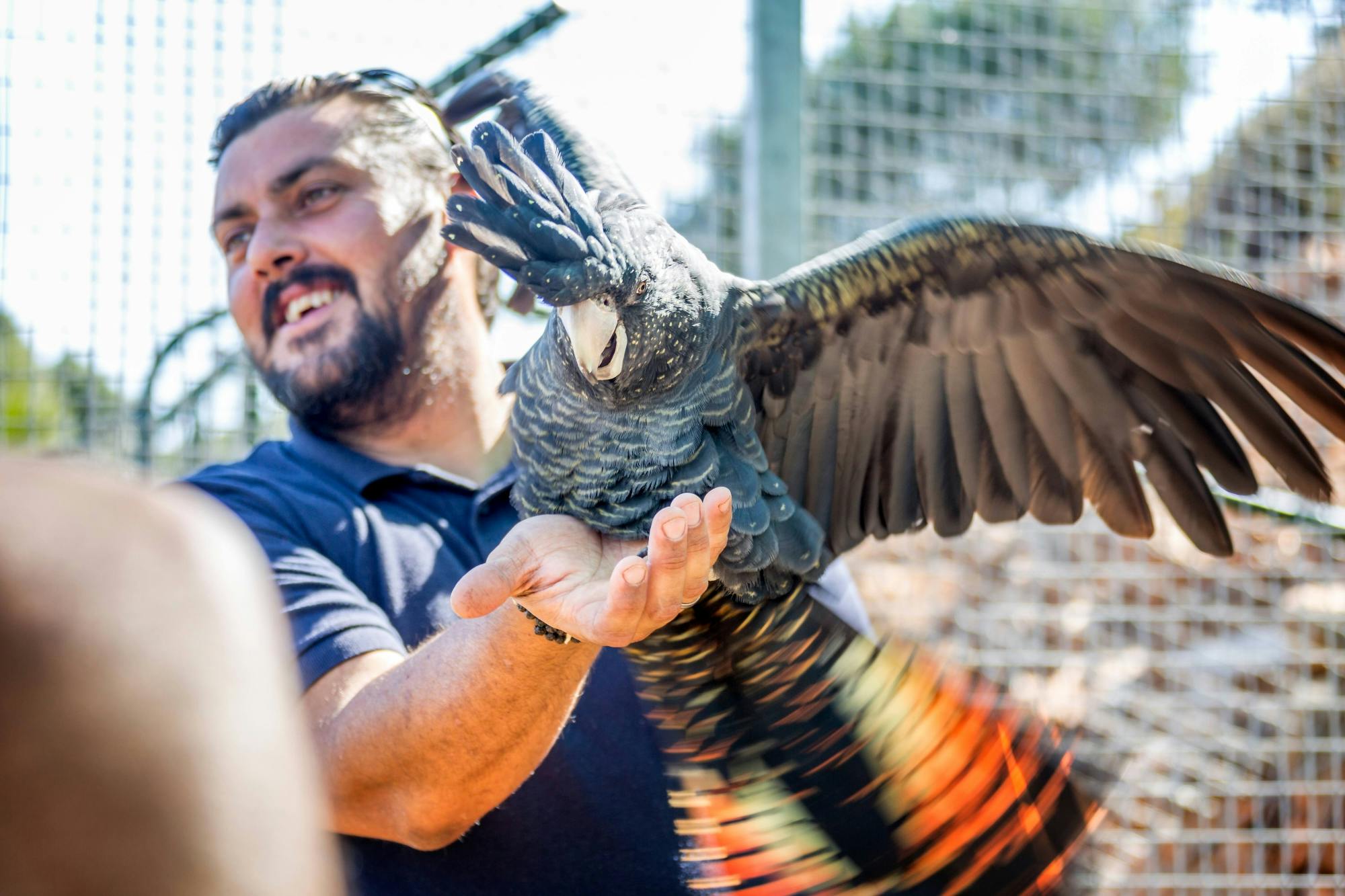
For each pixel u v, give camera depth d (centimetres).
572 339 238
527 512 262
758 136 462
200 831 81
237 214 347
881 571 570
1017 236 276
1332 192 584
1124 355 298
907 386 301
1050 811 250
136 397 464
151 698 81
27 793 77
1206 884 520
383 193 340
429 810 254
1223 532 304
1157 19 573
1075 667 556
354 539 300
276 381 338
